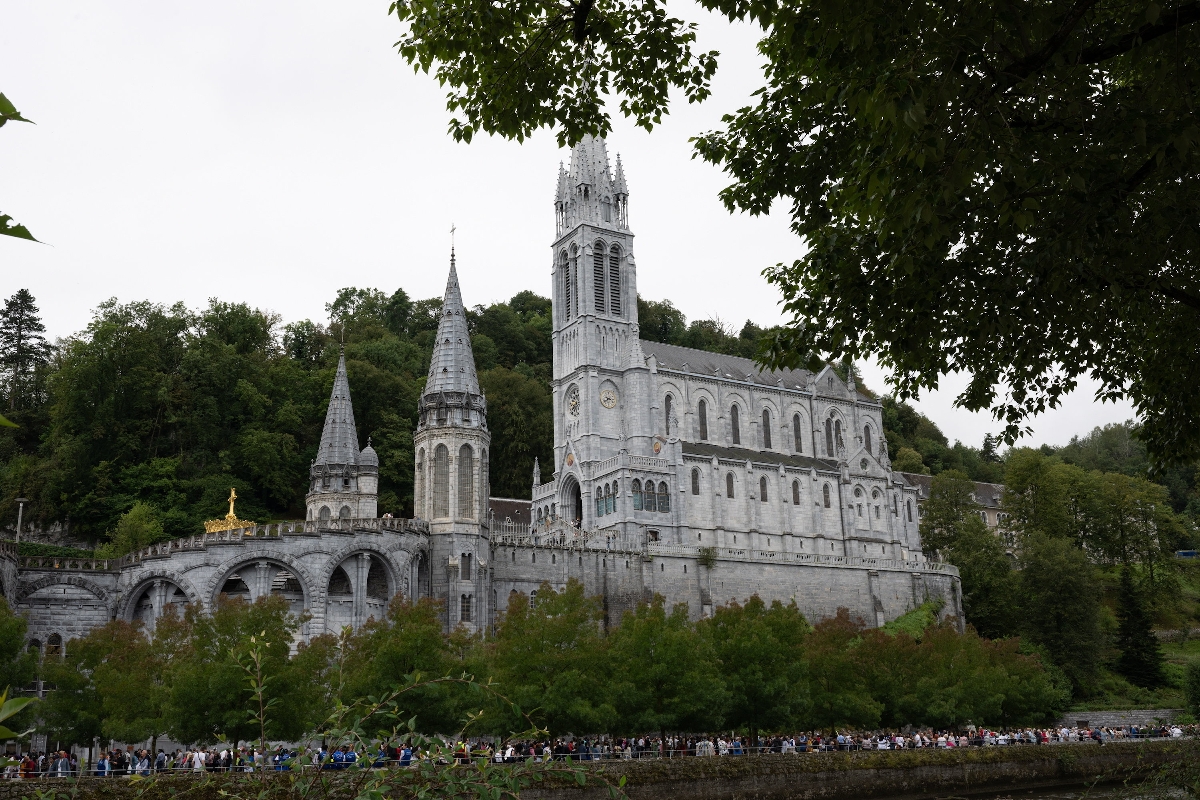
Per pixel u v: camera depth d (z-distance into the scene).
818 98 27.02
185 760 55.31
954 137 21.95
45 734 62.31
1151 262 26.55
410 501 148.00
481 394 105.56
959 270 27.41
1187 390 30.55
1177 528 160.62
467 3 26.33
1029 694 100.56
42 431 143.12
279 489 138.38
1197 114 22.39
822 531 147.62
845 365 32.03
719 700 71.38
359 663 66.38
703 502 138.00
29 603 86.56
